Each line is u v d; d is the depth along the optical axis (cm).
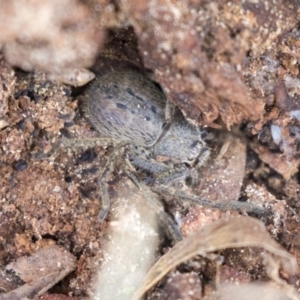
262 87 11
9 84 10
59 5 10
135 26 10
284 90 11
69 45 10
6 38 10
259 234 11
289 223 11
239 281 11
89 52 10
